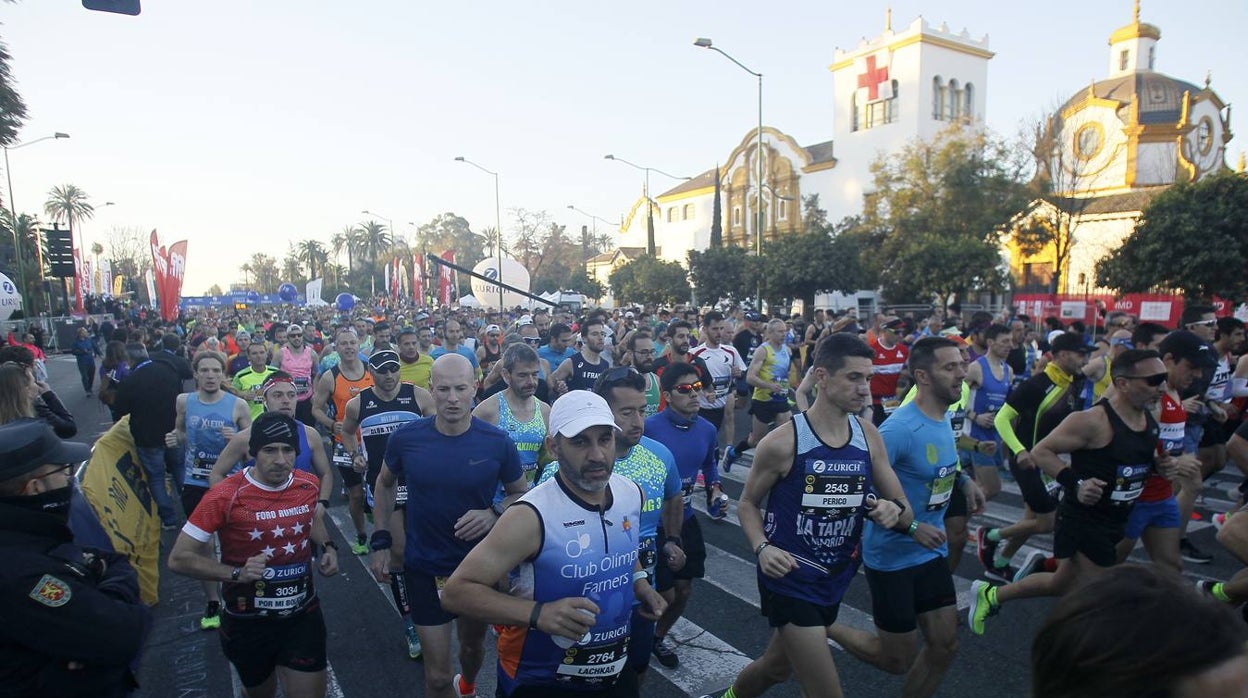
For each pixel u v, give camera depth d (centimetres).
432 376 381
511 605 234
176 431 612
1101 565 409
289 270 11962
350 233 10450
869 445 349
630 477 374
